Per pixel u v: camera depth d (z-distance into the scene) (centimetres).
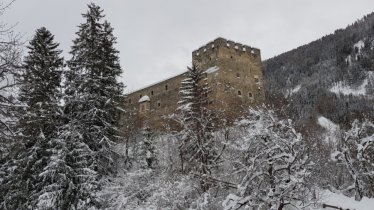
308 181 1797
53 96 2527
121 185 2603
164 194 2331
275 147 1805
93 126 2608
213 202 2169
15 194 2106
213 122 3641
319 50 19638
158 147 4175
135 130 4856
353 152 3062
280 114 3684
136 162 3334
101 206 2253
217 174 2622
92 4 3191
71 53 3052
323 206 2145
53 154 2081
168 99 7869
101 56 3053
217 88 7031
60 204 1986
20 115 1128
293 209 1931
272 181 1789
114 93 2953
